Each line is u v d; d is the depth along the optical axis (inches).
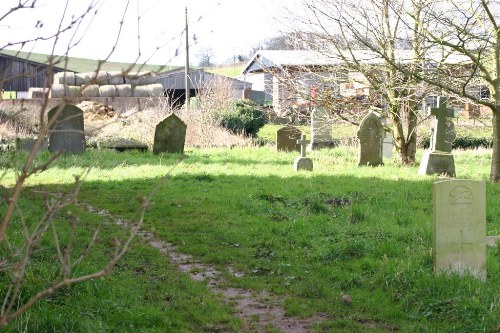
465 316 299.0
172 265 411.2
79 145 984.9
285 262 415.2
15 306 282.2
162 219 547.5
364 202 598.2
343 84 1087.6
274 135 1595.7
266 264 414.6
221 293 360.2
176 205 600.7
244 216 552.1
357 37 799.7
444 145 819.4
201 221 534.6
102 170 824.3
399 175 799.7
